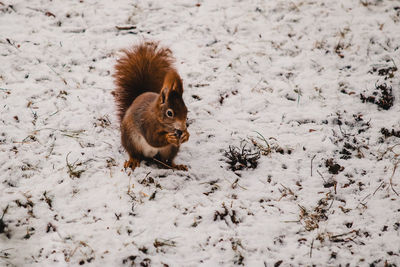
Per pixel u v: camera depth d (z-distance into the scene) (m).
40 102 9.33
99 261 6.61
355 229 7.35
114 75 9.09
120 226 7.15
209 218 7.44
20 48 10.63
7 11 11.66
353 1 13.17
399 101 10.08
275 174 8.38
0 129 8.55
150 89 9.08
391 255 6.94
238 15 12.60
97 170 8.07
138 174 8.12
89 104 9.48
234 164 8.55
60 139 8.59
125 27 11.80
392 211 7.64
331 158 8.67
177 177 8.16
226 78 10.56
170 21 12.20
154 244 6.93
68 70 10.32
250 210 7.66
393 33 11.99
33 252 6.64
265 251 7.00
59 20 11.73
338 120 9.53
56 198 7.49
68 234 6.95
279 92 10.30
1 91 9.41
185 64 10.87
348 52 11.45
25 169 7.88
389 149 8.85
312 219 7.53
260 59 11.20
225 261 6.80
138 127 7.97
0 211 7.13
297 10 12.85
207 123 9.42
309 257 6.92
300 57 11.30
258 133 9.13
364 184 8.17
